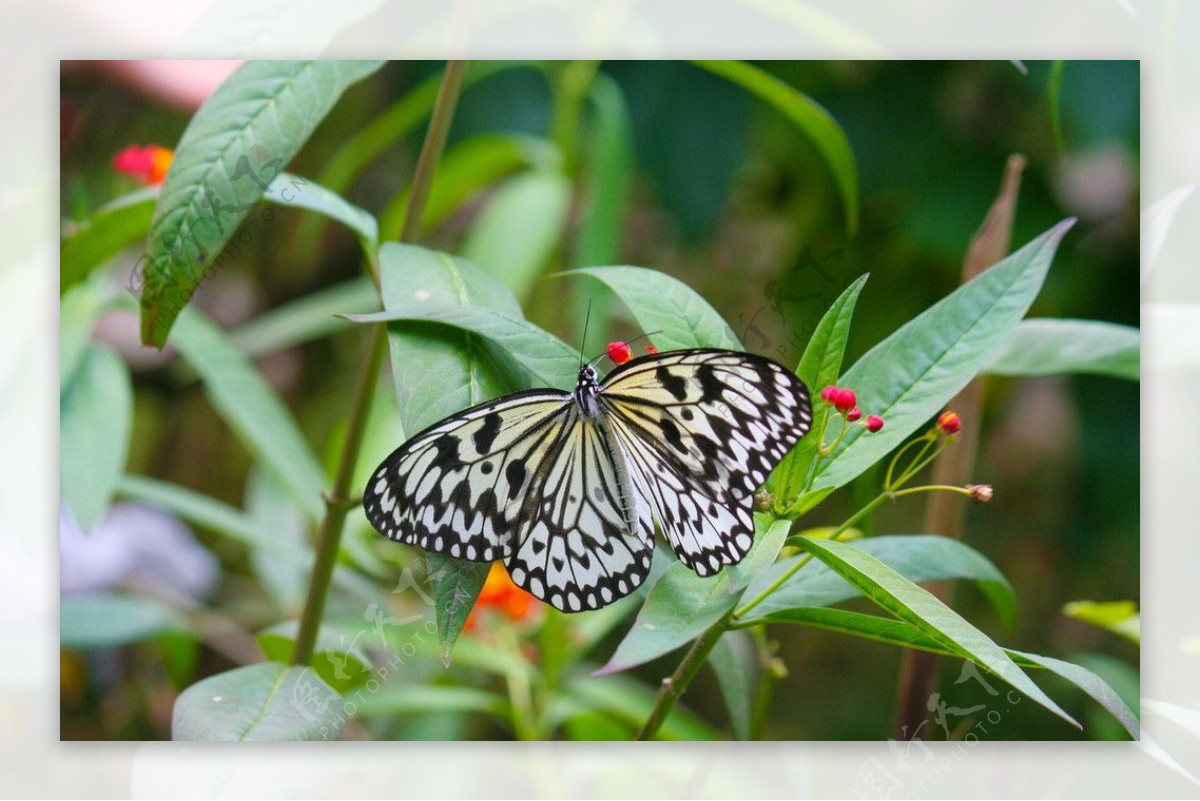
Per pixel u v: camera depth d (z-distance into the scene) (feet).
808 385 4.03
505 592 4.63
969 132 5.27
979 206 5.21
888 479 4.02
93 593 4.98
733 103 5.26
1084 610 4.59
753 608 4.12
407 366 4.04
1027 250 4.10
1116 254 5.13
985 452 5.77
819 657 5.94
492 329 4.03
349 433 4.27
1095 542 5.56
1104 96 4.96
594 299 4.96
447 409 4.03
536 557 4.03
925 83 5.24
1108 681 4.62
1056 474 5.67
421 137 5.97
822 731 5.80
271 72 4.11
